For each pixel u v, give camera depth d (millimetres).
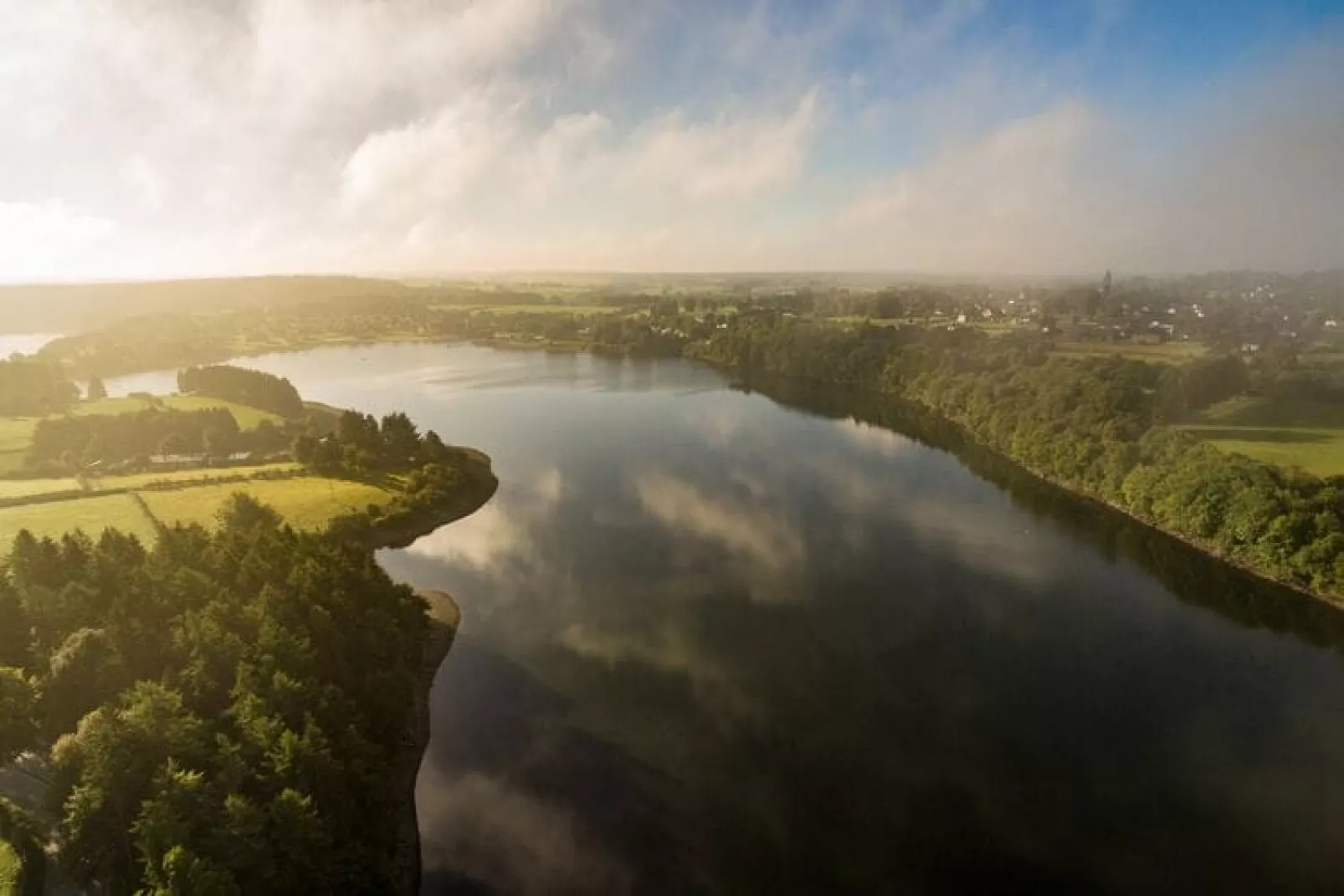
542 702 71750
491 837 55344
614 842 55250
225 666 56469
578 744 65812
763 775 62500
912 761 64312
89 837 43125
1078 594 95625
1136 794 61000
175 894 38562
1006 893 51594
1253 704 73188
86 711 53656
